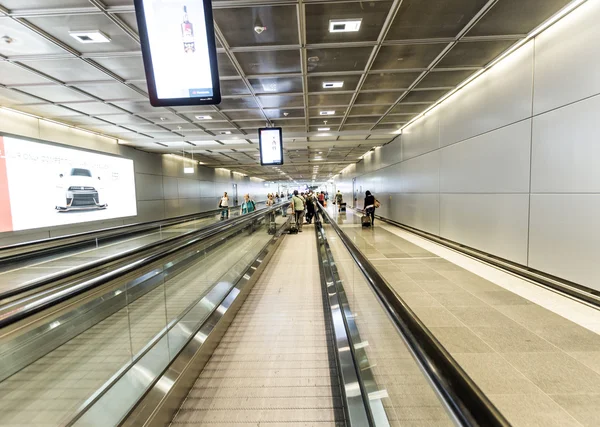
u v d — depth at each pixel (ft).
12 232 18.13
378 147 41.14
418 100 21.06
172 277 11.61
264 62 14.33
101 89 16.61
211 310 9.31
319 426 5.50
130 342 8.18
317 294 12.76
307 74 15.83
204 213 45.57
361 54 13.83
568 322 9.31
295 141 36.04
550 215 12.44
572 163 11.37
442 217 22.16
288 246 24.99
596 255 10.60
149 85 9.16
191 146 34.06
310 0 9.86
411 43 12.94
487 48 13.69
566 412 5.71
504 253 15.35
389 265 16.51
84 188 23.89
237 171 74.59
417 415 4.65
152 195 36.68
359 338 7.63
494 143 15.88
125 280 6.18
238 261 15.62
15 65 13.42
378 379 6.05
